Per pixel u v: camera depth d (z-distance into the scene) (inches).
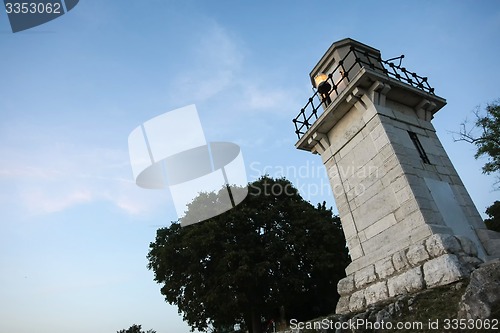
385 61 523.8
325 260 962.7
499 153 800.9
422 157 478.0
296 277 954.1
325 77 590.6
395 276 400.5
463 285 327.0
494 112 799.7
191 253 948.6
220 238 952.3
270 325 1193.4
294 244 994.1
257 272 877.8
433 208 415.5
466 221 437.1
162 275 1017.5
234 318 986.7
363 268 453.7
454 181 478.6
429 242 373.4
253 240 980.6
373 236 455.8
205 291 932.6
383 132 459.5
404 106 522.6
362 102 491.5
